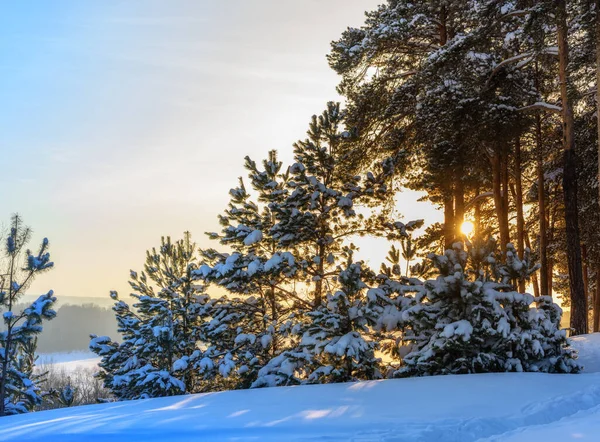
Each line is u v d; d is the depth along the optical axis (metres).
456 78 17.34
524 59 18.36
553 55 20.03
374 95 19.77
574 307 19.06
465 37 16.44
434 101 17.42
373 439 6.30
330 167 16.89
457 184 18.53
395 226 16.89
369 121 19.95
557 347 12.27
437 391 9.36
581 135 24.42
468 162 18.09
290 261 15.02
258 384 13.07
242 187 16.91
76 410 10.06
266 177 16.41
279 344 16.03
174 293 19.14
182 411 8.84
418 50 20.50
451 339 11.40
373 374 12.70
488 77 17.97
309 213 15.62
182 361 15.60
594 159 24.20
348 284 13.19
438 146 17.47
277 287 16.27
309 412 8.13
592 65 18.06
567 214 19.09
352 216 16.36
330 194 16.20
